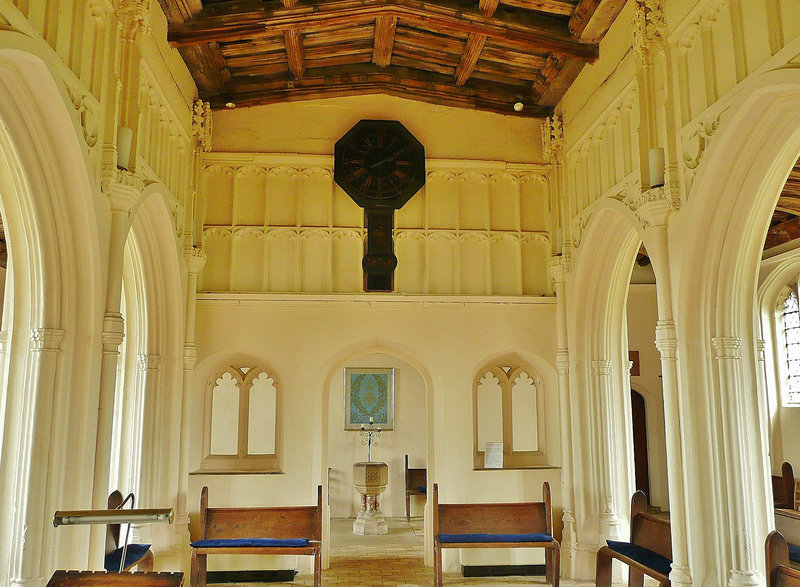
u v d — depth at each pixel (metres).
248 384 9.80
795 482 9.62
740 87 5.48
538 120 10.26
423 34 8.98
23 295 5.60
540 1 7.97
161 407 8.52
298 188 9.77
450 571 9.32
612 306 9.20
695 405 6.30
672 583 6.32
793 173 9.47
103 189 5.86
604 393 9.15
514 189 10.08
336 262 9.72
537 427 10.06
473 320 9.68
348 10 8.17
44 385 5.34
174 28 8.02
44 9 4.84
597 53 8.50
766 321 12.45
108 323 5.90
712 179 5.99
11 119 4.93
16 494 5.23
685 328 6.39
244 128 9.83
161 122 8.00
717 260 6.28
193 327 8.97
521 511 8.24
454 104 10.08
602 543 8.81
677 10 6.56
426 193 9.89
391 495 13.55
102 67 5.87
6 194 5.41
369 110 10.02
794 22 4.96
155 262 8.32
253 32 8.17
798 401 11.91
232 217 9.62
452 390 9.54
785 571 4.85
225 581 8.88
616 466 9.08
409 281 9.73
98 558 5.82
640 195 6.85
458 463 9.43
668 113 6.64
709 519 6.13
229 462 9.57
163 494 8.45
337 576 8.99
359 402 13.77
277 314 9.45
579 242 9.12
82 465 5.55
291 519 7.88
